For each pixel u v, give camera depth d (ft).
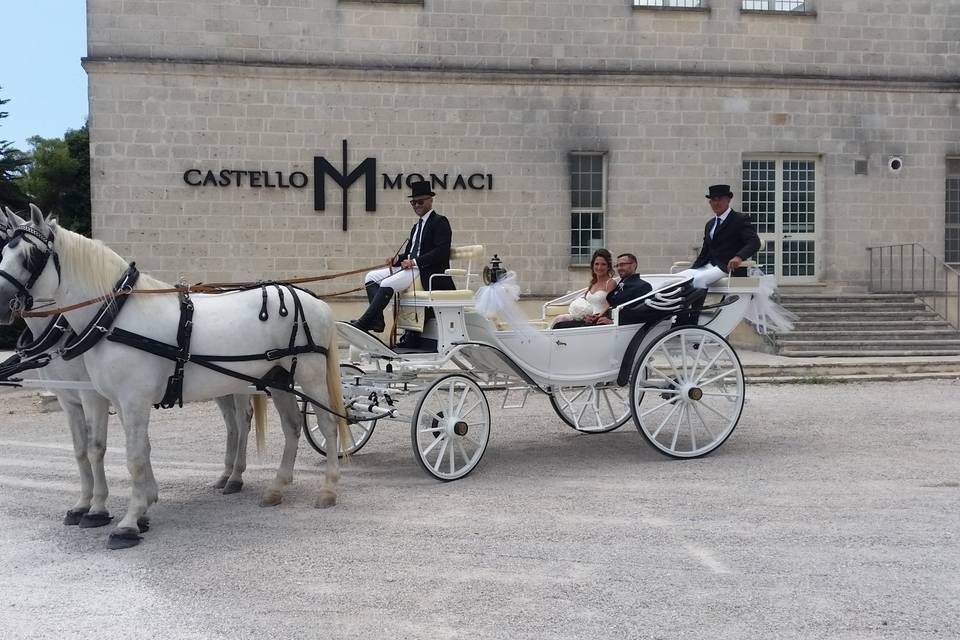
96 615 16.07
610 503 23.15
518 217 55.72
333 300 53.93
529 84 55.42
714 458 28.68
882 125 59.41
